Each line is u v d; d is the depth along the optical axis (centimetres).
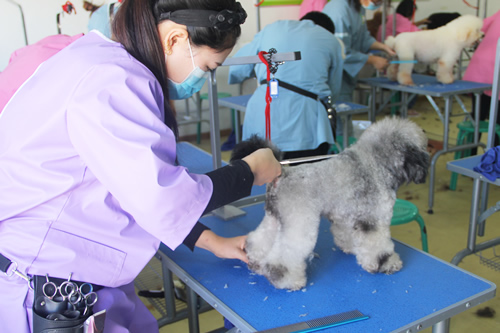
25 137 78
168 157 79
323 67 236
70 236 82
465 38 332
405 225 279
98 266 85
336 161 104
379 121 112
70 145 78
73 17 361
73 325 80
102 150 74
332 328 90
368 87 509
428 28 473
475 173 187
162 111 83
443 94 295
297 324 91
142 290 186
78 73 76
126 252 87
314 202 100
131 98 75
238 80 281
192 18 79
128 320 96
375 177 105
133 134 74
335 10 330
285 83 232
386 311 95
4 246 82
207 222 141
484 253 242
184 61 85
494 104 200
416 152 105
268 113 125
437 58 343
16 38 346
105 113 73
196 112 444
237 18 82
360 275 109
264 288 105
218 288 106
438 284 105
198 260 119
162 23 82
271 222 106
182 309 170
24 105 80
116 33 83
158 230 77
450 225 278
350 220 107
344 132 281
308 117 233
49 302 80
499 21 324
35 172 79
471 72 345
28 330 83
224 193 83
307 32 236
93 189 83
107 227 85
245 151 99
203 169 184
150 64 82
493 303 206
